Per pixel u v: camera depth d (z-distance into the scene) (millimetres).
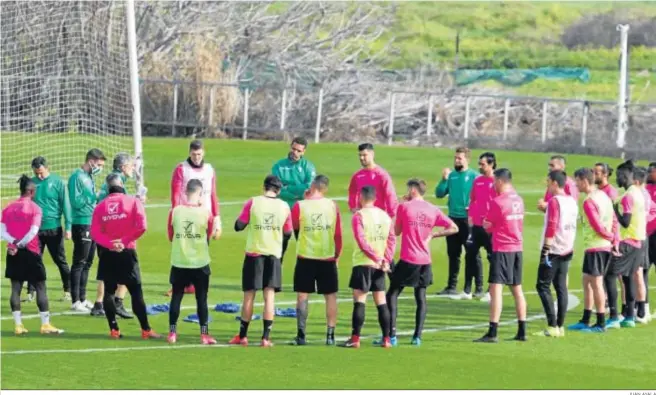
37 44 68188
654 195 35625
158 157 67062
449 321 33719
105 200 29844
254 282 29375
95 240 29969
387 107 84250
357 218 29281
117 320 32688
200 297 29609
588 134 81812
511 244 30766
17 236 30266
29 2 67750
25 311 33750
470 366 27844
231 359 27922
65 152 63969
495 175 30781
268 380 25812
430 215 29969
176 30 83188
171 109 80500
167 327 31875
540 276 31672
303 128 82500
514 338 31328
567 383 26328
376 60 93062
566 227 31469
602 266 32438
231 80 83000
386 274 30672
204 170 34469
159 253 43219
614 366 28375
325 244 29609
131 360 27547
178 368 26812
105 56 69625
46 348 28781
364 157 34375
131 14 49781
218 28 86062
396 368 27344
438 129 83562
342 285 39062
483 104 84688
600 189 33625
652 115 82688
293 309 34156
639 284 34000
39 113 68125
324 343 30219
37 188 34344
